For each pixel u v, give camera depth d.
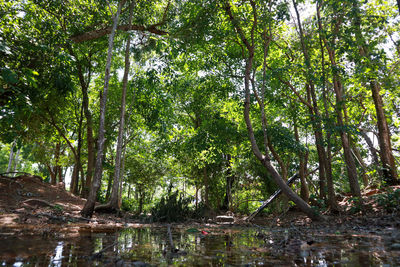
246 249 2.88
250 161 15.45
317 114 9.18
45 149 20.38
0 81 7.78
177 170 21.97
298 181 16.27
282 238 3.88
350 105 13.37
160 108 15.21
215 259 2.31
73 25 11.88
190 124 19.03
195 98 15.36
